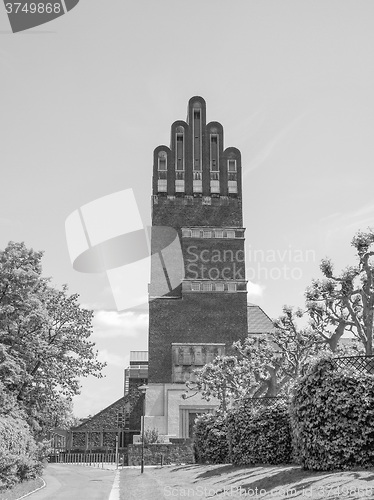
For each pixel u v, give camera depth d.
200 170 80.75
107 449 84.50
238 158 81.44
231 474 27.91
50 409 47.00
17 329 42.78
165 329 75.12
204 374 51.91
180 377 73.31
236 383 50.31
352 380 20.86
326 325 30.34
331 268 27.03
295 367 37.16
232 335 75.19
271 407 29.34
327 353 21.88
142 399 87.19
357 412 20.48
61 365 47.56
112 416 86.75
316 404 21.05
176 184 80.12
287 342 38.09
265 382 39.47
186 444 65.38
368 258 25.70
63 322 49.62
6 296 41.56
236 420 30.67
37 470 41.44
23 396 44.16
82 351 49.34
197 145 81.75
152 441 67.25
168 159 80.88
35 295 43.16
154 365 74.06
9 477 29.83
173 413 72.31
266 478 22.59
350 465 20.22
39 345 43.69
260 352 40.75
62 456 85.38
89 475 46.75
